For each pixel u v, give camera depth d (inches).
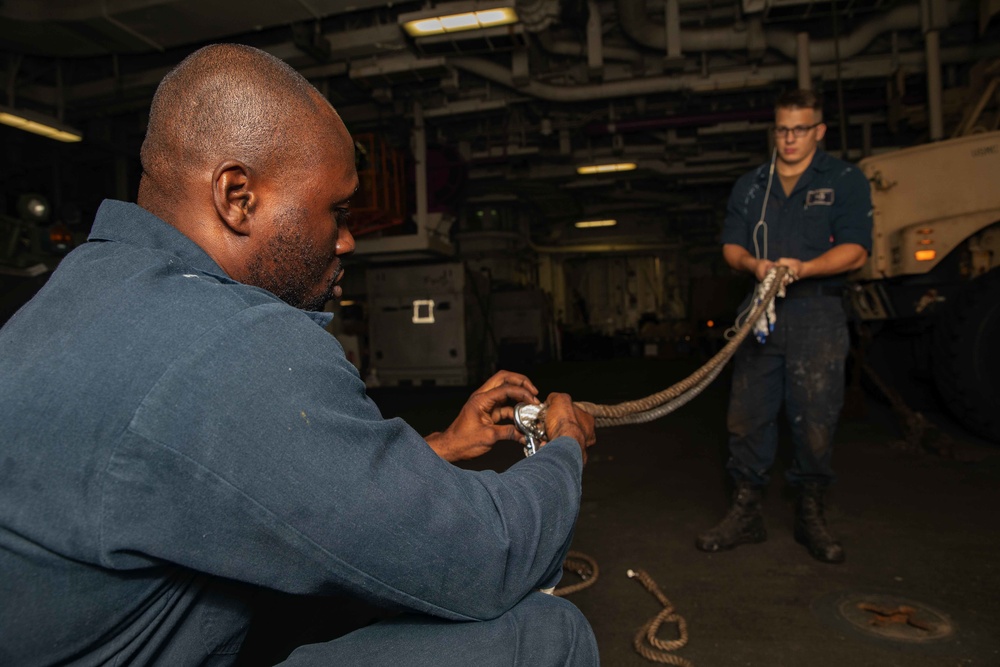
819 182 94.2
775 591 82.7
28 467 21.3
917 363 179.3
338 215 30.8
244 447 22.0
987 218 154.7
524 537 27.7
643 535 106.5
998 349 147.7
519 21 274.7
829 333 93.2
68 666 22.7
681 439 192.4
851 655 66.6
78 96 348.8
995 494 119.4
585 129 442.9
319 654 28.0
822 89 366.0
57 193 414.3
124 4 256.8
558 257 898.1
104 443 21.3
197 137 27.0
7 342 23.9
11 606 21.0
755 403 97.8
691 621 75.7
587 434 39.5
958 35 329.4
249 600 27.5
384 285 420.2
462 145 459.2
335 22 310.5
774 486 132.3
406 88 372.8
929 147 160.2
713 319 605.3
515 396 43.6
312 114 28.2
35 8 265.6
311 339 25.1
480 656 27.2
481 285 479.2
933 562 89.4
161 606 24.0
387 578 24.4
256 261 28.4
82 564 21.6
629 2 308.0
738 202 103.1
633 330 765.3
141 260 25.1
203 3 255.1
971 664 63.8
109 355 22.3
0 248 208.5
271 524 22.4
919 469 139.9
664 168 514.9
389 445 25.1
